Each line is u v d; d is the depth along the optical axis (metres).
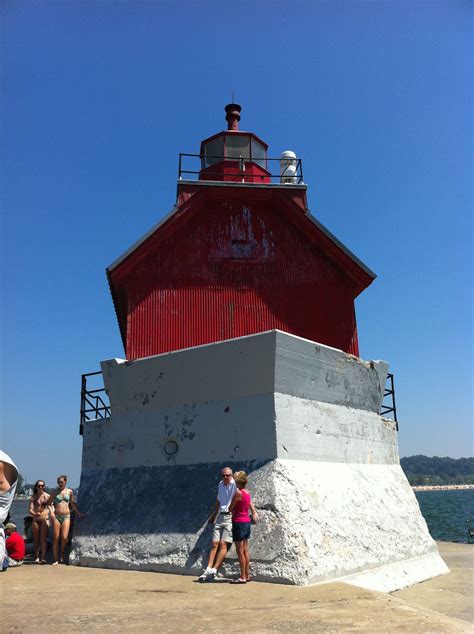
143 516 11.84
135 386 13.20
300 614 7.02
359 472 13.56
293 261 16.27
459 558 17.39
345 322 16.34
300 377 11.93
